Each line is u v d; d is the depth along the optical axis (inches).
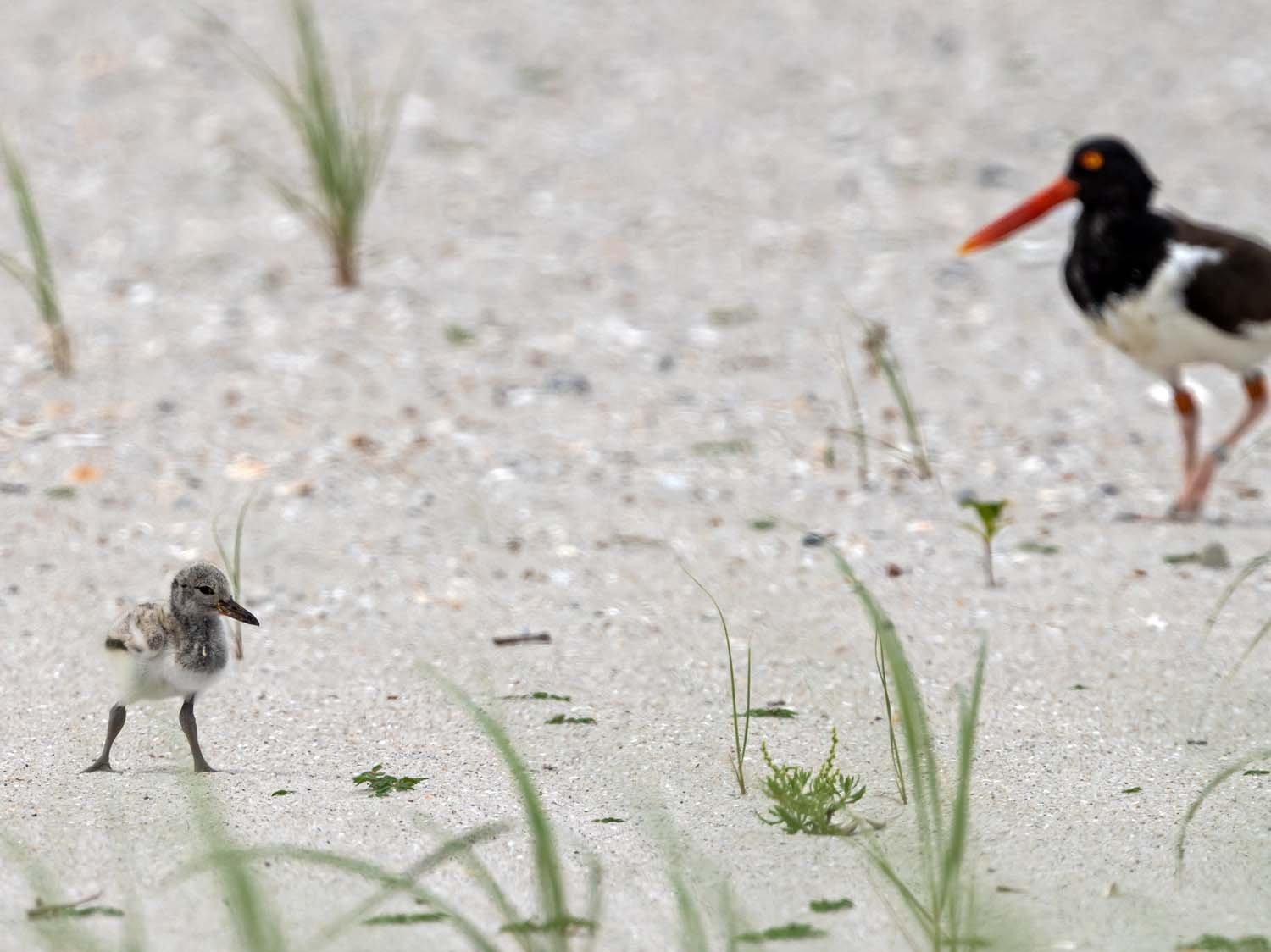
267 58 889.5
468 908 248.2
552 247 700.0
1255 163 794.2
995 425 548.1
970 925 239.8
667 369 586.6
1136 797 294.8
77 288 645.3
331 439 520.1
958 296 659.4
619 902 250.8
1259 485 507.2
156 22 932.6
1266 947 237.8
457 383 567.5
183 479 487.2
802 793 285.7
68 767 309.0
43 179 757.9
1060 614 400.2
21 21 935.0
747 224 729.6
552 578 426.3
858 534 459.2
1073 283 490.9
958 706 344.2
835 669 366.9
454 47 914.7
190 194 745.6
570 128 831.1
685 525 463.5
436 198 746.8
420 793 294.8
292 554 438.6
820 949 237.8
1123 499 492.4
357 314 623.5
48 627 391.2
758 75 900.0
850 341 614.9
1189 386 583.5
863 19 976.3
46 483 481.4
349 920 231.9
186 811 283.0
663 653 376.8
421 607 406.6
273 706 344.8
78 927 239.8
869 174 786.2
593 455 514.9
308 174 767.7
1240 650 374.6
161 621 301.4
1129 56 926.4
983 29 964.0
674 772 308.2
